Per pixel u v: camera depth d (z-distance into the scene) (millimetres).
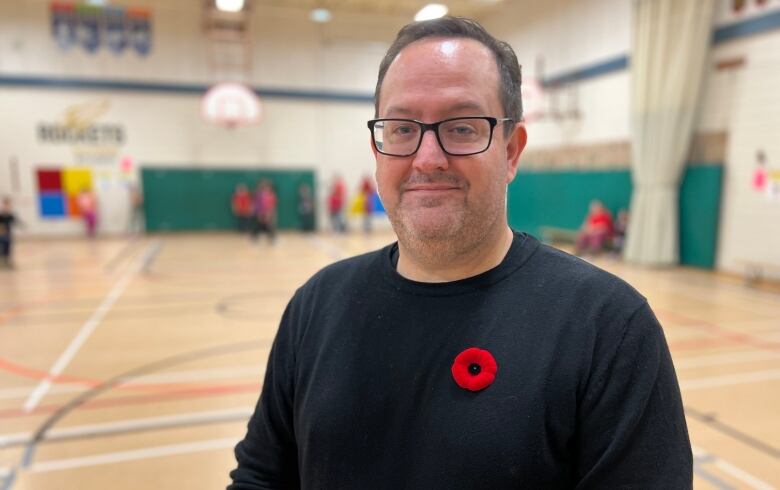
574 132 10477
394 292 930
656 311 5488
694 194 7859
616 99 9328
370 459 836
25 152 11961
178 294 6449
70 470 2516
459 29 882
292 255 9758
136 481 2426
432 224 841
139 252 10141
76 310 5664
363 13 13617
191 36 12742
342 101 13883
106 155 12516
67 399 3334
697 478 2420
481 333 837
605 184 9656
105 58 12250
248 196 13398
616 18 9195
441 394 813
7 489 2367
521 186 12367
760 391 3420
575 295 836
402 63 870
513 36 12312
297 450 1025
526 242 949
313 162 13898
